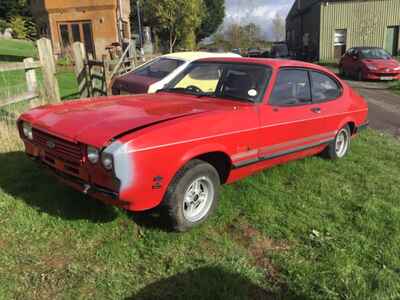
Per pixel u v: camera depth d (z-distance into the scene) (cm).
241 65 486
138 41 3309
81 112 393
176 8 3400
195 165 372
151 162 334
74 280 305
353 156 642
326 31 3206
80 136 340
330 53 3244
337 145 609
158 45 3791
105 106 416
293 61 509
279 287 312
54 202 416
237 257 343
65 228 371
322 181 519
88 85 1027
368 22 3117
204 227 390
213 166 418
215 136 384
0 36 3944
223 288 304
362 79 1875
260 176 518
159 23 3597
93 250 343
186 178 364
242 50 4112
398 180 543
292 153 500
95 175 336
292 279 320
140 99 458
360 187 513
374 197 477
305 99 517
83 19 2586
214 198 398
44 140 381
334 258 344
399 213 435
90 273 314
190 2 3400
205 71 514
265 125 441
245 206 434
